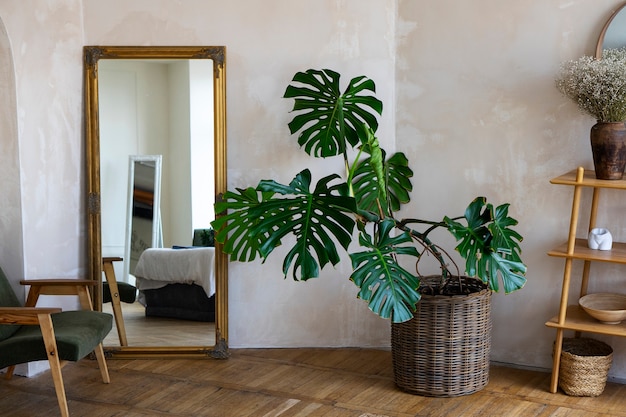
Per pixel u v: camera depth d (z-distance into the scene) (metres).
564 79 3.90
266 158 4.61
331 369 4.39
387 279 3.69
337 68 4.54
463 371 3.96
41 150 4.34
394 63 4.55
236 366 4.45
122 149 4.53
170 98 4.52
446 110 4.45
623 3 3.90
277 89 4.56
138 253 4.57
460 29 4.35
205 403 3.93
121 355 4.56
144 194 4.56
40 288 4.18
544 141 4.20
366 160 4.38
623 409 3.81
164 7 4.50
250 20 4.52
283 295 4.72
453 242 4.52
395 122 4.59
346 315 4.73
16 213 4.23
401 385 4.06
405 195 4.57
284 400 3.96
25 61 4.20
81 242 4.61
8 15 4.06
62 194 4.48
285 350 4.73
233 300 4.72
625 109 3.70
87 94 4.50
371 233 4.64
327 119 4.30
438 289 4.21
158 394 4.04
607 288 4.12
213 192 4.56
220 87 4.49
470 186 4.43
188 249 4.57
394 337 4.07
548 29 4.12
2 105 4.16
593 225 4.07
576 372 3.92
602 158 3.76
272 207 3.77
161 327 4.60
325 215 3.74
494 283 3.80
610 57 3.83
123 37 4.52
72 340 3.62
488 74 4.30
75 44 4.48
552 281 4.26
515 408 3.83
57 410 3.86
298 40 4.53
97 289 4.57
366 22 4.51
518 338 4.39
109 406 3.89
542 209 4.24
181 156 4.54
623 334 3.74
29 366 4.29
